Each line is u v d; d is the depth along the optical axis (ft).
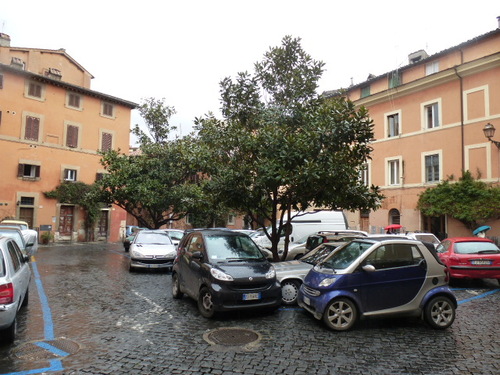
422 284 21.77
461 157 66.69
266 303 23.79
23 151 87.45
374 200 33.45
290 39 35.96
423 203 70.28
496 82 62.64
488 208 60.59
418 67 76.89
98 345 18.20
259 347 18.11
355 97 88.94
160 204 75.36
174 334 20.08
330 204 34.01
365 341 19.15
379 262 21.86
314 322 22.68
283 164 29.63
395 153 77.97
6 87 85.35
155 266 42.80
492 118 62.80
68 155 95.66
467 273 34.42
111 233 104.12
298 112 34.55
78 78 108.27
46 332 20.15
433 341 19.22
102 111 103.76
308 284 22.98
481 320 23.47
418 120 74.02
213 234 27.91
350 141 31.24
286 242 35.53
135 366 15.65
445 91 69.82
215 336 19.80
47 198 91.15
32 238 54.60
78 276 39.45
